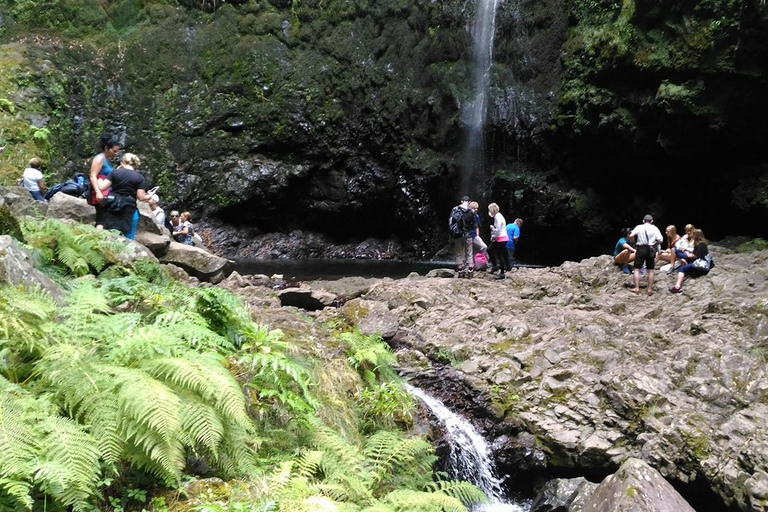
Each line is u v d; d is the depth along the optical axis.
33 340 4.16
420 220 27.19
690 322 10.92
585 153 23.36
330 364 6.93
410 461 5.90
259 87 27.86
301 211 28.36
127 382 3.96
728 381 9.05
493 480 8.22
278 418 5.14
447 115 26.42
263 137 27.61
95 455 3.64
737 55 18.05
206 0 28.91
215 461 4.35
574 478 8.07
